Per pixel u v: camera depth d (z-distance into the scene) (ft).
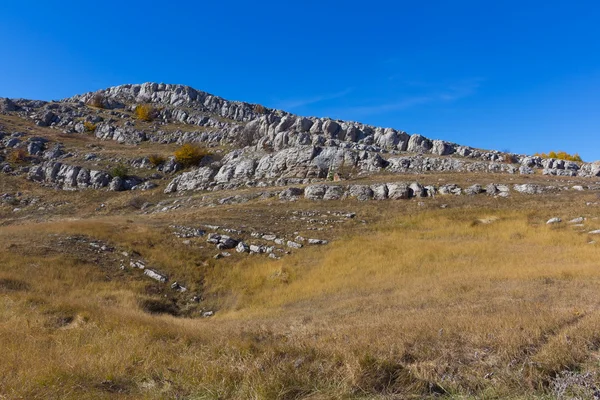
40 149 219.61
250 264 74.84
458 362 18.99
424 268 62.39
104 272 65.72
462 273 55.52
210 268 72.43
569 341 19.15
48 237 77.46
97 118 305.94
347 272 65.41
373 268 65.41
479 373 17.28
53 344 25.45
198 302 62.69
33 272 58.95
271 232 89.97
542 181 131.34
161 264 72.02
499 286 43.37
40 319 34.40
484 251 69.31
